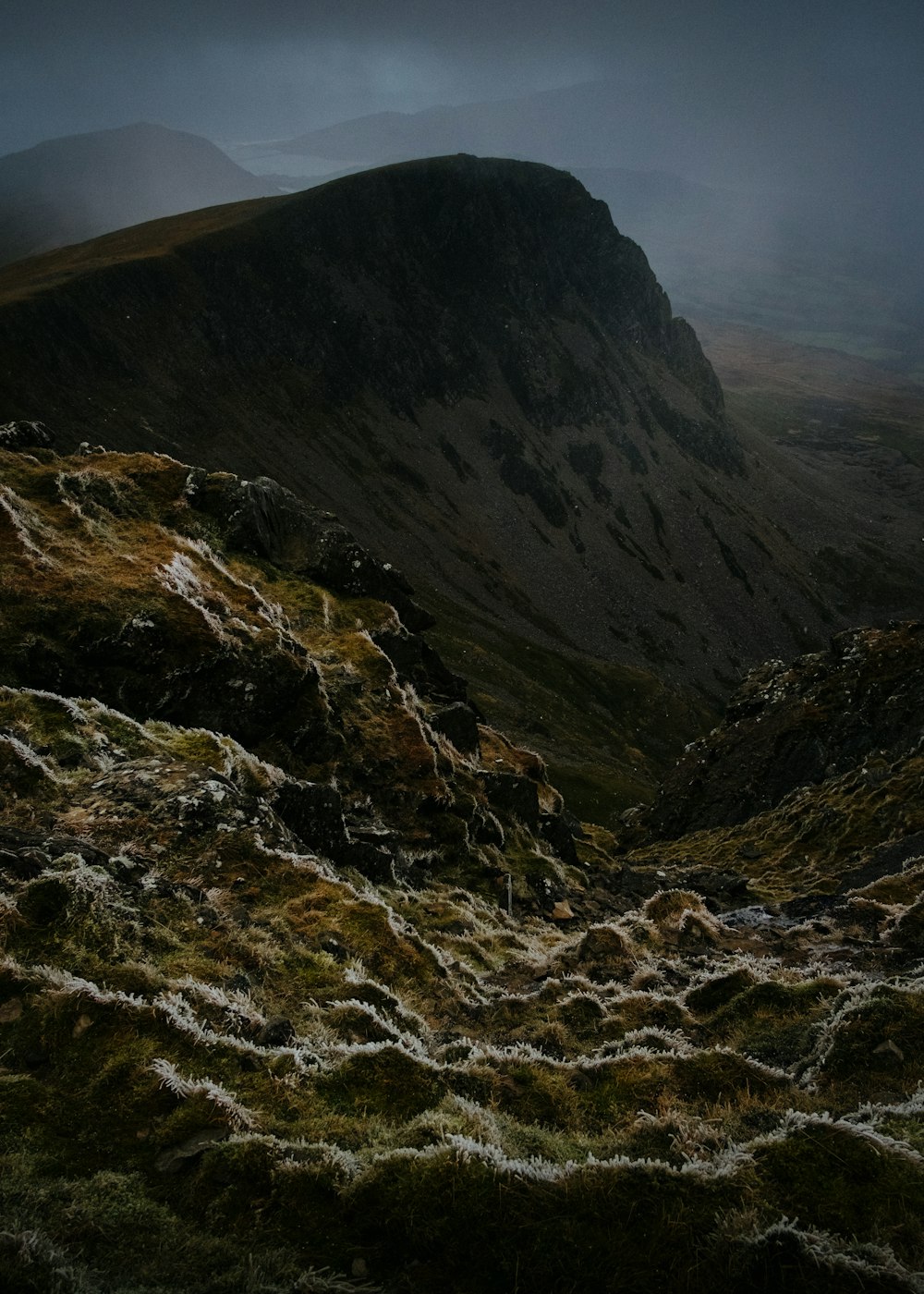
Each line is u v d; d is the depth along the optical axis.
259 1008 11.77
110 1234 6.62
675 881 52.28
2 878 11.41
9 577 30.36
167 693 29.61
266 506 49.66
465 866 34.41
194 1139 7.89
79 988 9.56
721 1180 7.29
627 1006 15.55
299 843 18.75
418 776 36.56
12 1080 8.27
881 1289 6.05
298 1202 7.23
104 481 42.31
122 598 31.31
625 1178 7.20
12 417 198.00
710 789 93.62
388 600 53.16
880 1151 7.70
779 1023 13.97
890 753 70.62
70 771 17.52
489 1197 6.98
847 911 27.30
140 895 13.30
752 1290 6.21
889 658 87.50
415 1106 9.27
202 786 17.12
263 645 33.28
